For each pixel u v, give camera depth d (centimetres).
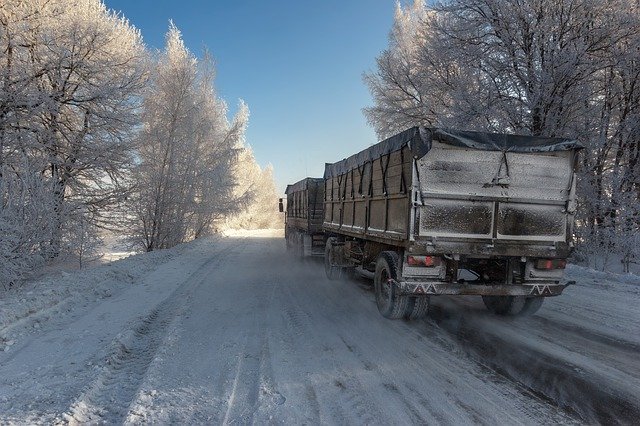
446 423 332
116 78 1355
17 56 1210
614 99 1487
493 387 401
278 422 329
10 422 320
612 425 334
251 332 568
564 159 598
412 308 617
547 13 1330
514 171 581
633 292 845
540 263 594
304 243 1300
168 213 1892
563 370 445
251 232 3572
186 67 1948
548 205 594
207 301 763
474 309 723
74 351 482
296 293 846
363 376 423
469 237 569
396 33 2117
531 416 346
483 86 1433
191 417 336
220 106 2452
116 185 1453
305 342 528
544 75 1281
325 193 1143
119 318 627
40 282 821
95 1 1438
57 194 1033
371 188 740
